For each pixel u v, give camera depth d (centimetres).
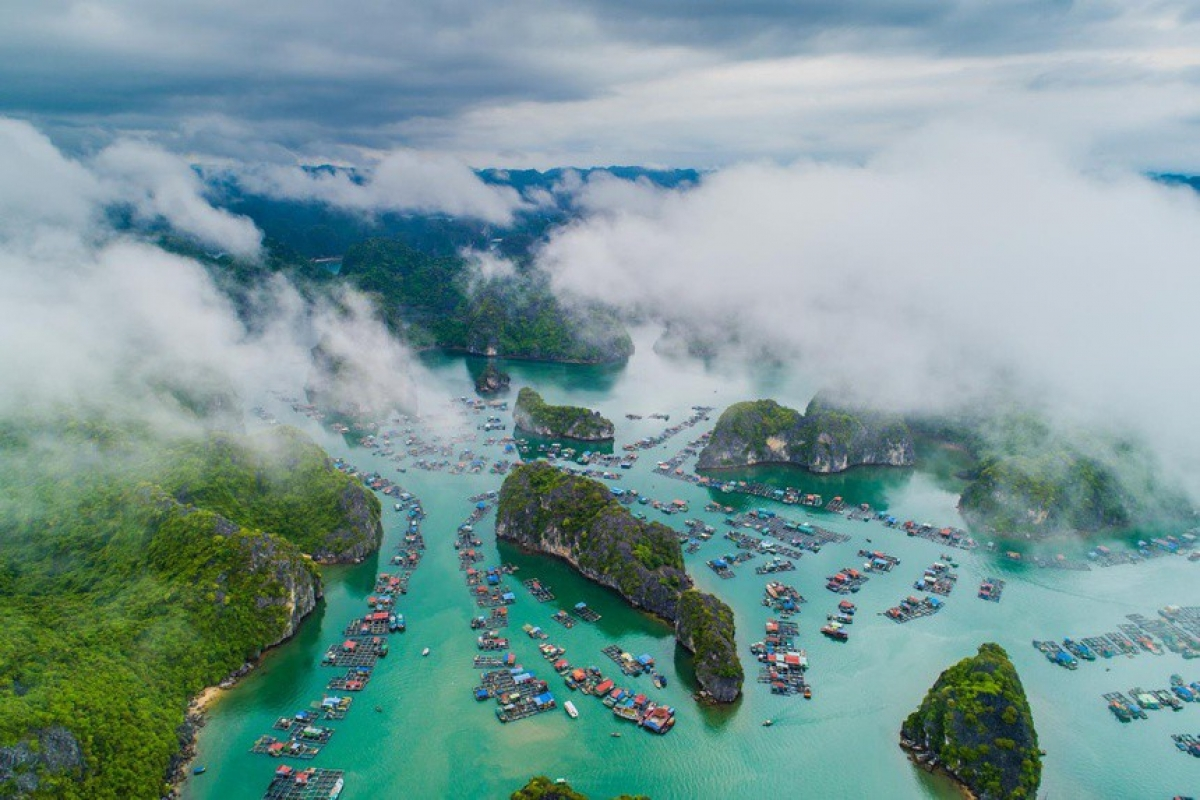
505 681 19175
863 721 18050
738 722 17900
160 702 17150
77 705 15562
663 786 16062
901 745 17362
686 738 17350
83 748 14975
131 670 17400
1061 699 19025
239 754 16712
